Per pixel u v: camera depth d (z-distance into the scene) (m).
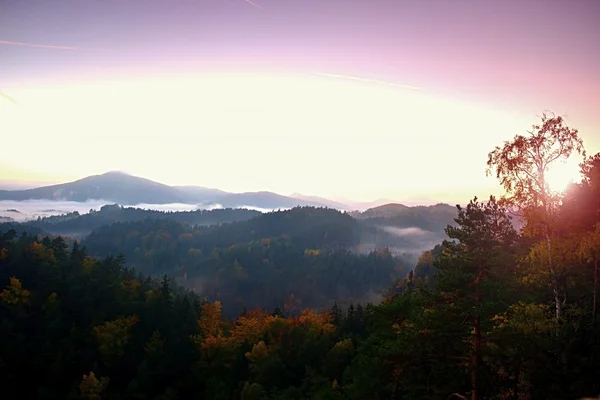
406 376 25.39
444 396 23.16
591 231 26.31
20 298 75.00
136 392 60.94
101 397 60.72
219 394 55.03
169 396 60.81
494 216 23.28
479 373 21.17
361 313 72.06
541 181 26.81
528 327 21.45
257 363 57.44
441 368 22.86
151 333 74.06
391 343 25.81
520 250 27.22
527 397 24.00
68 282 83.38
